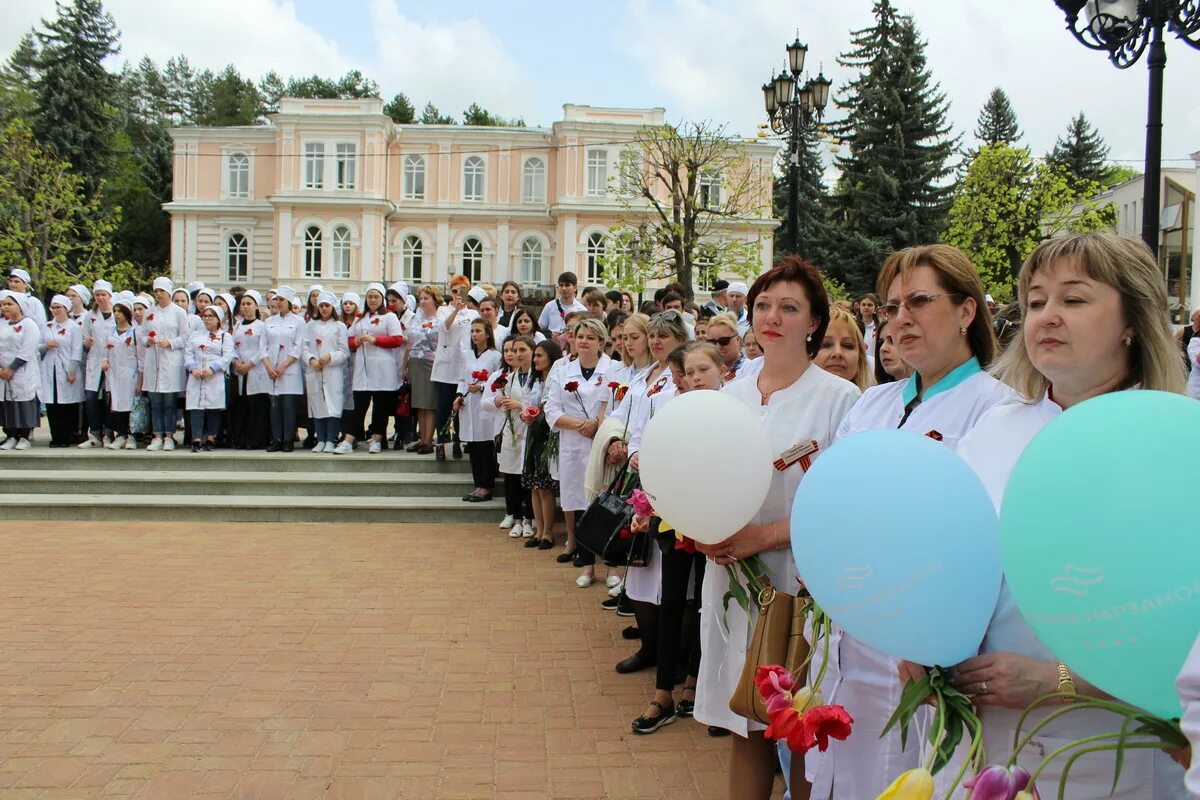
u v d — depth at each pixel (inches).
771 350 130.4
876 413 119.3
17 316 440.5
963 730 80.8
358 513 379.9
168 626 236.1
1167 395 63.8
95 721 177.0
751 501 115.5
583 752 168.7
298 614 248.7
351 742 170.4
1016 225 1146.7
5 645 219.6
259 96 3368.6
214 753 164.6
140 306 453.1
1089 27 261.1
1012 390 96.9
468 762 163.5
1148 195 254.1
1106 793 76.5
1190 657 52.0
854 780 110.0
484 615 251.1
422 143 1905.8
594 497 229.1
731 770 126.0
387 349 433.7
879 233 1551.4
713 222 1233.4
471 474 414.9
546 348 336.8
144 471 418.0
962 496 79.7
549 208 1860.2
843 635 111.8
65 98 1850.4
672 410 119.0
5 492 396.2
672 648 180.1
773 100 535.5
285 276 1838.1
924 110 1596.9
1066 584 60.9
